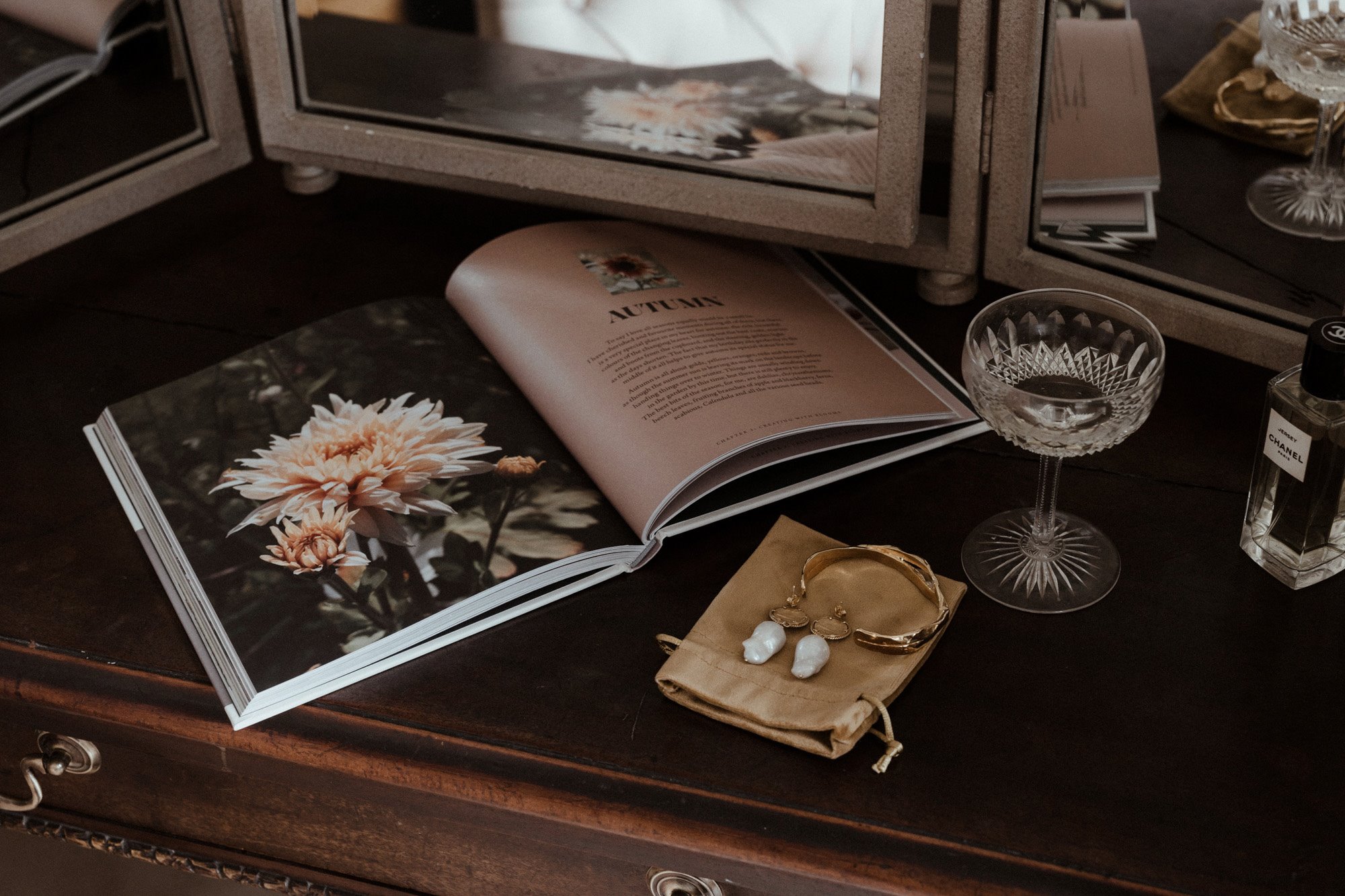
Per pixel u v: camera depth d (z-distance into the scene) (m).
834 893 0.48
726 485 0.60
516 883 0.60
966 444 0.64
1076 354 0.56
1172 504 0.59
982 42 0.60
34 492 0.63
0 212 0.72
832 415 0.59
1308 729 0.50
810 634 0.53
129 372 0.70
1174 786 0.48
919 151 0.62
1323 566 0.55
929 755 0.50
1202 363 0.67
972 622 0.55
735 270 0.71
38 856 1.03
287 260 0.78
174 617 0.57
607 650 0.55
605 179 0.70
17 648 0.56
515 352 0.65
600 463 0.58
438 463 0.61
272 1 0.72
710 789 0.49
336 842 0.62
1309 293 0.60
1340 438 0.50
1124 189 0.62
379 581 0.55
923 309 0.71
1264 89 0.58
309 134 0.76
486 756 0.51
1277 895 0.45
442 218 0.81
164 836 0.67
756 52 0.64
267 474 0.61
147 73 0.74
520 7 0.68
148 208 0.83
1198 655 0.53
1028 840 0.47
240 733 0.53
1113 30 0.58
